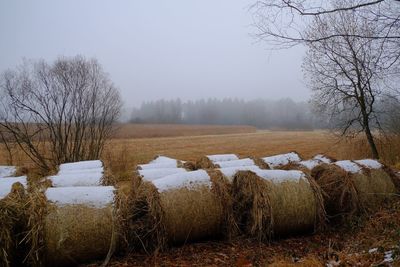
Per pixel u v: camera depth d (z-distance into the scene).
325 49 15.34
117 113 18.05
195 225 6.43
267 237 6.70
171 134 54.69
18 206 5.40
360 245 6.02
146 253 6.15
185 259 5.93
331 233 7.21
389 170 8.88
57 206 5.52
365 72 14.58
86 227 5.54
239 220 6.99
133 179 8.93
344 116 17.22
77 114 16.34
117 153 19.91
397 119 17.89
